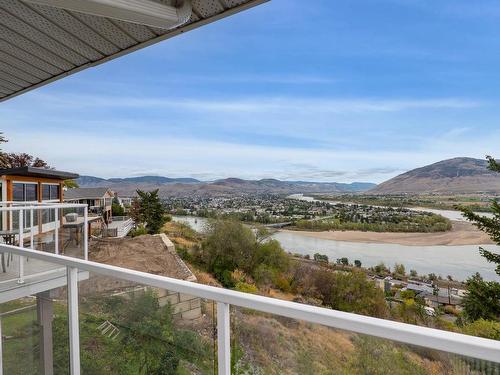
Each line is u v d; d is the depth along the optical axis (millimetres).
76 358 1581
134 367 1365
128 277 1340
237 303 1035
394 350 800
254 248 20766
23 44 2590
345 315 849
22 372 1933
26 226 5145
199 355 1161
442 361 730
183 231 24719
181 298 1209
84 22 2248
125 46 2562
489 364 674
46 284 3361
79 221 5742
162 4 1827
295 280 19266
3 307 2053
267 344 1008
